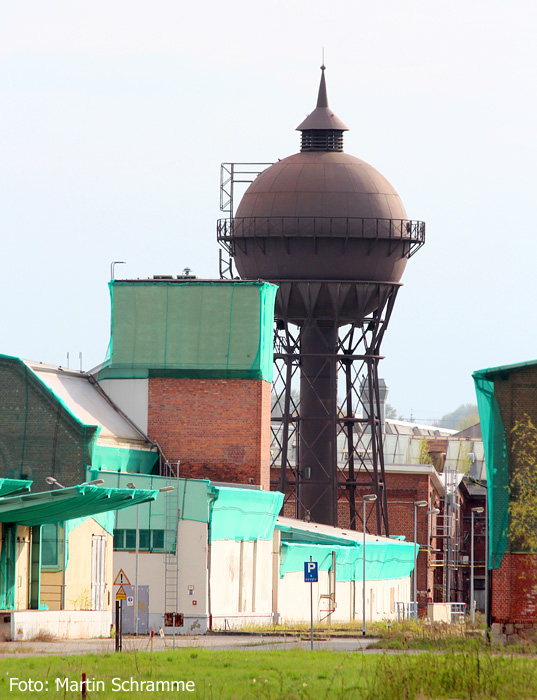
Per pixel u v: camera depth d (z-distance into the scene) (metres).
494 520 155.25
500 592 154.00
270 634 177.88
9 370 183.88
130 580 186.75
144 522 187.38
